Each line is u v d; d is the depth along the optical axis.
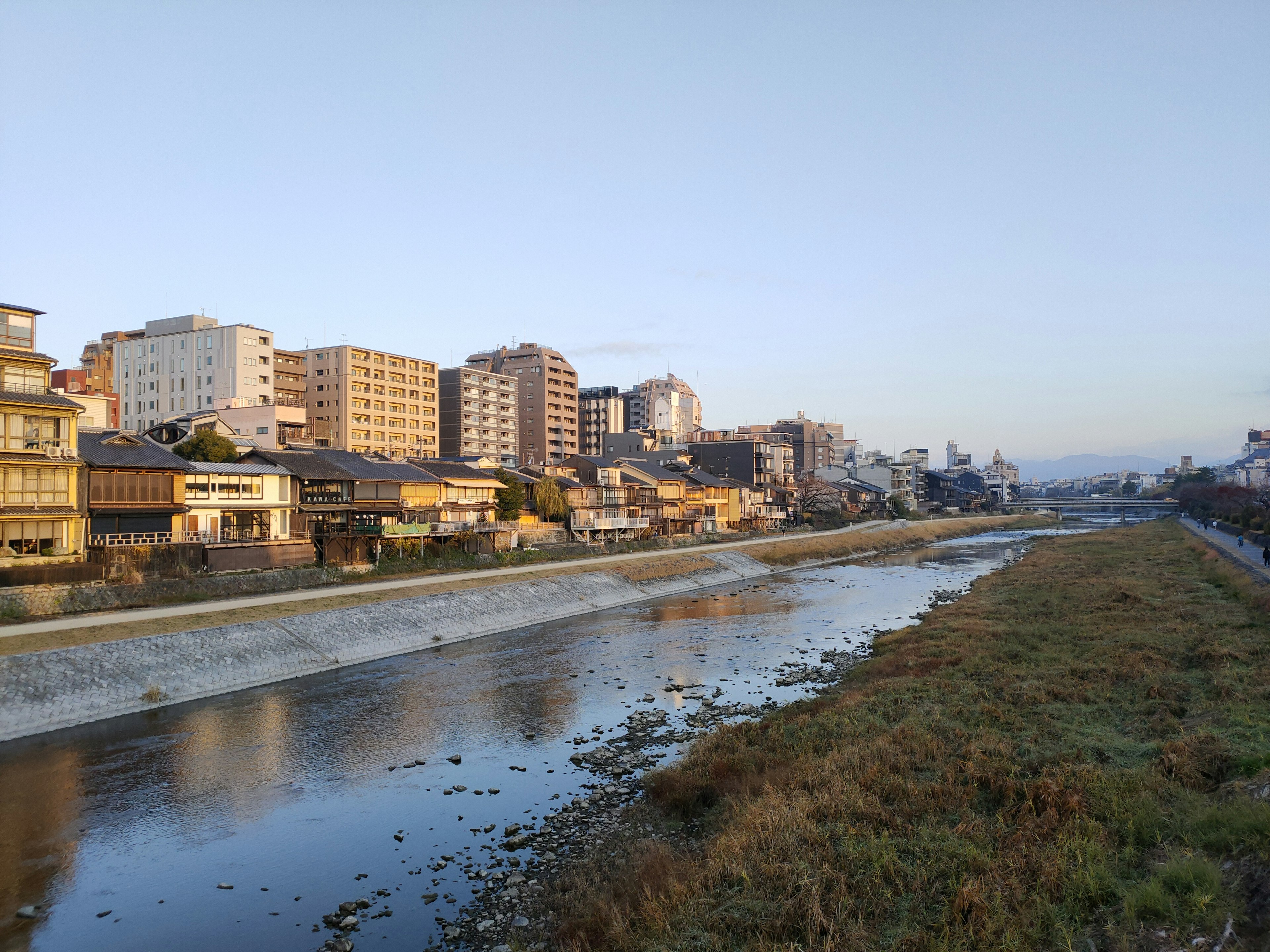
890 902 15.20
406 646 44.38
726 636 49.09
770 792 20.77
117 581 44.75
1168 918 13.12
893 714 27.77
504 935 16.42
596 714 32.16
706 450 147.50
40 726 28.98
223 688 34.94
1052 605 50.62
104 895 18.44
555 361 158.88
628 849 19.59
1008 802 19.23
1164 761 20.45
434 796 23.88
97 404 69.81
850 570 90.44
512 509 83.56
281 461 62.69
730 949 14.19
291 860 20.00
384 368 121.62
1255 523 96.19
